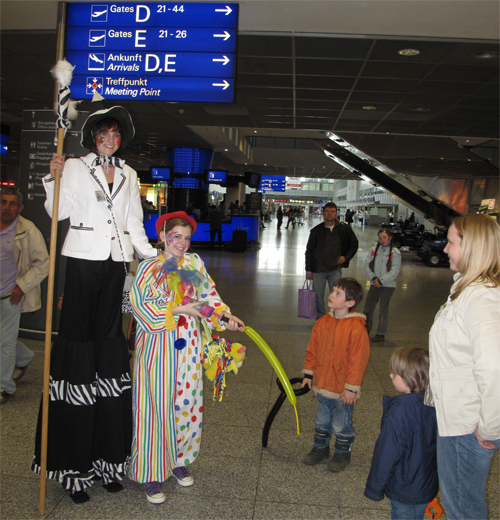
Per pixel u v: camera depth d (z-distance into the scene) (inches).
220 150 862.5
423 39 255.4
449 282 482.6
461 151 610.2
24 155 219.6
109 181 106.5
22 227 155.3
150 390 102.0
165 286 104.3
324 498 105.7
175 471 110.9
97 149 106.7
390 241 242.7
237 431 138.3
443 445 74.0
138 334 107.1
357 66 308.8
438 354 73.4
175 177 856.3
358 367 111.9
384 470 83.4
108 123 104.7
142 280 102.7
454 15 223.3
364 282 450.0
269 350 106.2
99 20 195.0
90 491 108.0
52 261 99.2
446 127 507.8
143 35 193.6
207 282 112.9
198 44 191.9
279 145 1068.5
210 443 130.6
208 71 192.1
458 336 70.7
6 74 363.3
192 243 801.6
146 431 102.5
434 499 90.7
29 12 232.1
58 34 196.2
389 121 488.7
